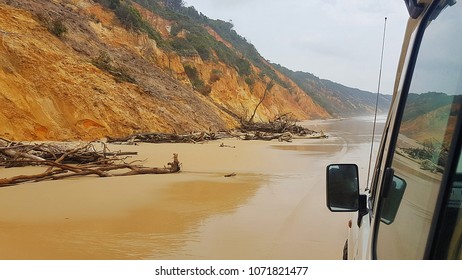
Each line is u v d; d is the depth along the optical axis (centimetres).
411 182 207
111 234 725
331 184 316
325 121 9194
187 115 3753
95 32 3812
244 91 7231
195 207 938
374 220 254
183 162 1827
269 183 1279
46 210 901
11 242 674
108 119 2739
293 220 819
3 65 2341
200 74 6219
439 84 185
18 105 2273
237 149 2516
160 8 8281
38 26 2873
